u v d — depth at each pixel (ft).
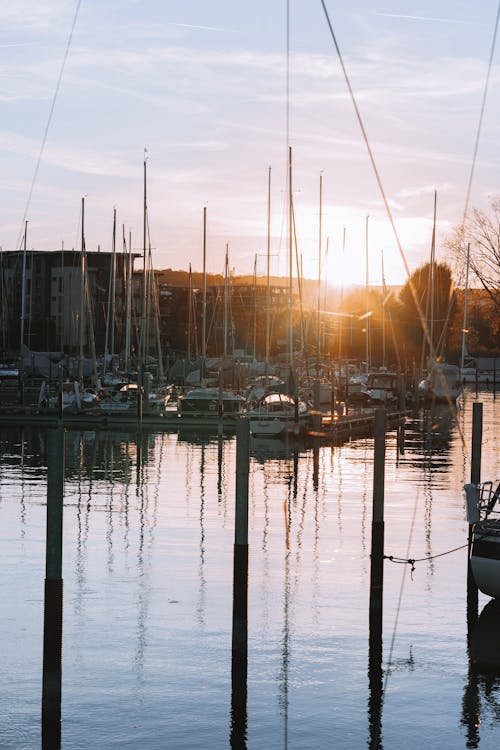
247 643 54.95
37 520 91.20
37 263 419.13
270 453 151.64
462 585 69.00
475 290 302.25
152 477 122.72
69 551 78.07
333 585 68.44
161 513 95.71
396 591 67.21
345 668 52.95
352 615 61.82
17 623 59.82
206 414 191.72
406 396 263.90
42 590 66.90
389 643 56.85
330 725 46.14
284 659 54.19
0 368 309.22
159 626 59.26
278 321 313.94
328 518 93.66
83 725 45.75
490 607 64.28
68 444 161.48
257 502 103.24
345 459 144.25
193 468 132.05
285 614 61.77
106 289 405.80
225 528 88.07
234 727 45.70
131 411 196.75
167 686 50.31
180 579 69.67
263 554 77.61
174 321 423.64
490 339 383.45
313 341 285.43
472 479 70.95
